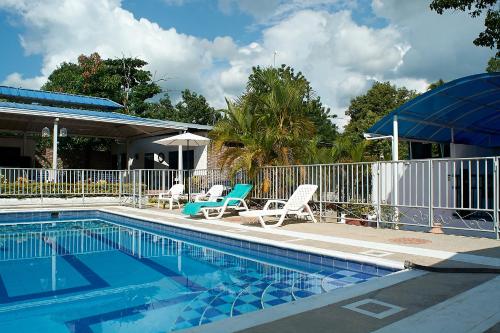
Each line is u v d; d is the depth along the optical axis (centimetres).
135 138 2298
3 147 2295
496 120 1189
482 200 1096
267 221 1008
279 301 459
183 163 2052
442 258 530
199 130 1956
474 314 322
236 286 527
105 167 2683
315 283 534
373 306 345
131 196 1656
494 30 1148
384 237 726
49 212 1362
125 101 3338
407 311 332
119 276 590
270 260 686
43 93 2170
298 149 1193
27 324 396
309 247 629
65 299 478
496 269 458
